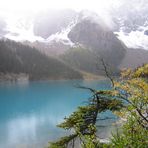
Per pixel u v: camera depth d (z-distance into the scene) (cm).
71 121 866
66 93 19412
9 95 18375
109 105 803
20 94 19000
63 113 11519
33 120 10125
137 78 679
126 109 673
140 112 645
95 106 852
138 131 589
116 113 683
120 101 792
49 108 13112
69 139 899
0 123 9612
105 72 743
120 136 582
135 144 565
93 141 645
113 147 575
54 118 10381
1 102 15300
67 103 14625
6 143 6656
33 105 14162
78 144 3738
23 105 14212
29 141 6775
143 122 618
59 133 7275
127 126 599
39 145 6419
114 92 692
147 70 686
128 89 671
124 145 562
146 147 562
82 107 870
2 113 11919
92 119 852
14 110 12681
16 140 6925
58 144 898
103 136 3681
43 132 7662
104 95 810
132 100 662
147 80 674
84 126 845
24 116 11069
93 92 856
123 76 705
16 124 9369
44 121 9794
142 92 658
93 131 730
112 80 714
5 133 7831
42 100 16100
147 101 650
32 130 8131
